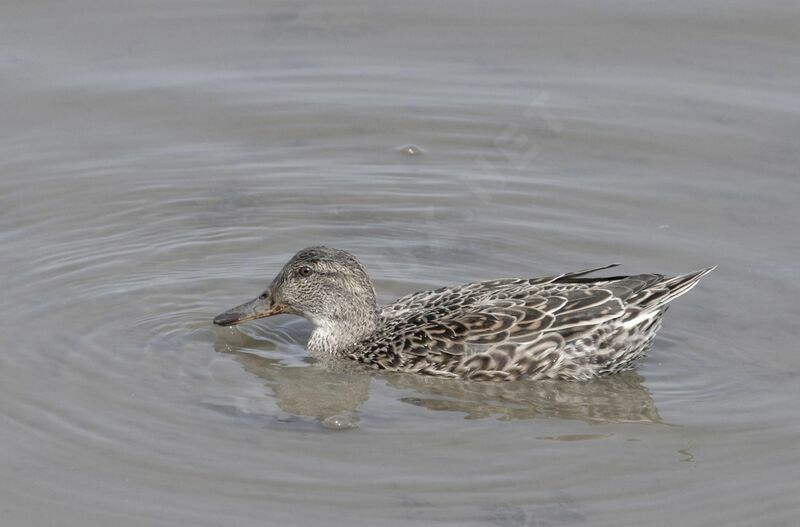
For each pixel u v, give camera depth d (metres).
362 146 19.81
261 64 21.30
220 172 19.16
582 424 13.75
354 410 13.98
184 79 20.88
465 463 12.92
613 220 18.02
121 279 16.58
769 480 12.67
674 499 12.38
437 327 14.62
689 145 19.55
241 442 13.20
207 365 14.84
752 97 20.45
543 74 21.11
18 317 15.52
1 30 21.69
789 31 21.77
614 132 19.89
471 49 21.70
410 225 18.05
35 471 12.60
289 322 16.31
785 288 16.28
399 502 12.22
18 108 20.08
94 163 19.12
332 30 22.11
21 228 17.58
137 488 12.36
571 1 22.64
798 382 14.45
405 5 22.75
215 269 16.95
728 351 15.13
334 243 17.62
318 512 12.03
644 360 15.02
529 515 12.07
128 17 22.20
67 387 14.11
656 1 22.55
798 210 18.03
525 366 14.46
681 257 17.06
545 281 14.98
